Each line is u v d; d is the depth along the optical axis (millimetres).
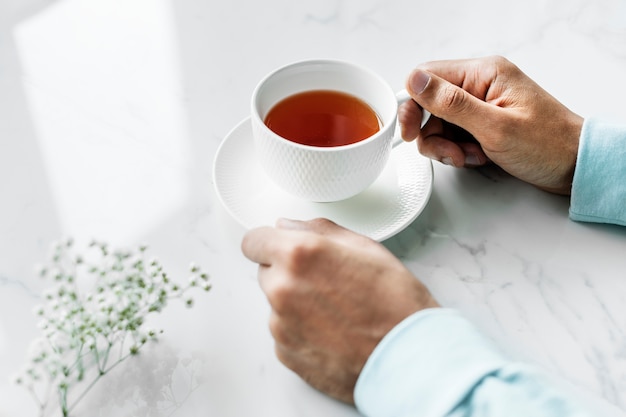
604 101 604
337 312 429
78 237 515
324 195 510
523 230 531
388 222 518
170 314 482
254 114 495
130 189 543
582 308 492
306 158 485
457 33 661
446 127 565
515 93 538
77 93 599
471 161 559
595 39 656
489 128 518
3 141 563
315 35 657
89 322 432
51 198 534
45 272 435
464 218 538
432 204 545
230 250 515
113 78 612
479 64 555
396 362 406
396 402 403
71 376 450
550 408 380
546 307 493
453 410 387
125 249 510
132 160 560
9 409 439
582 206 524
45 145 563
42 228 518
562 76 624
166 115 590
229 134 553
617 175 513
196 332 476
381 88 519
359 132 522
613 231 531
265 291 439
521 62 636
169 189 546
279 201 528
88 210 530
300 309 430
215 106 598
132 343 467
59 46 632
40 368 451
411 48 649
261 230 454
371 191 537
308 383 456
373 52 645
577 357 471
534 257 517
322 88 538
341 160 485
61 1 667
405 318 429
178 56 632
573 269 511
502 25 669
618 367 468
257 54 639
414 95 518
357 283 433
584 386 459
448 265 512
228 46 644
